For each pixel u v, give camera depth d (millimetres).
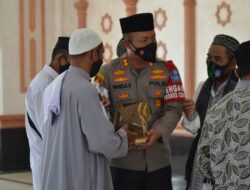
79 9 10773
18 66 10734
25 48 10789
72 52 4152
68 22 10984
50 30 11055
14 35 10664
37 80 5215
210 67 4738
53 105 4062
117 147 4055
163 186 4484
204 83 4906
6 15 10562
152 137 4258
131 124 4246
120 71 4480
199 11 8773
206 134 3678
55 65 5258
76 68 4152
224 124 3547
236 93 3557
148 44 4312
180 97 4430
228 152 3504
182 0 8977
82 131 4031
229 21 8289
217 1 8453
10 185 9414
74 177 4027
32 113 5199
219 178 3541
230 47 4648
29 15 10828
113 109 4496
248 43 3596
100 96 4250
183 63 9023
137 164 4422
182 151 8734
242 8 8086
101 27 10555
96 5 10617
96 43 4160
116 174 4500
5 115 10547
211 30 8586
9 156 10641
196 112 4531
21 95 10781
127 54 4547
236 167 3449
